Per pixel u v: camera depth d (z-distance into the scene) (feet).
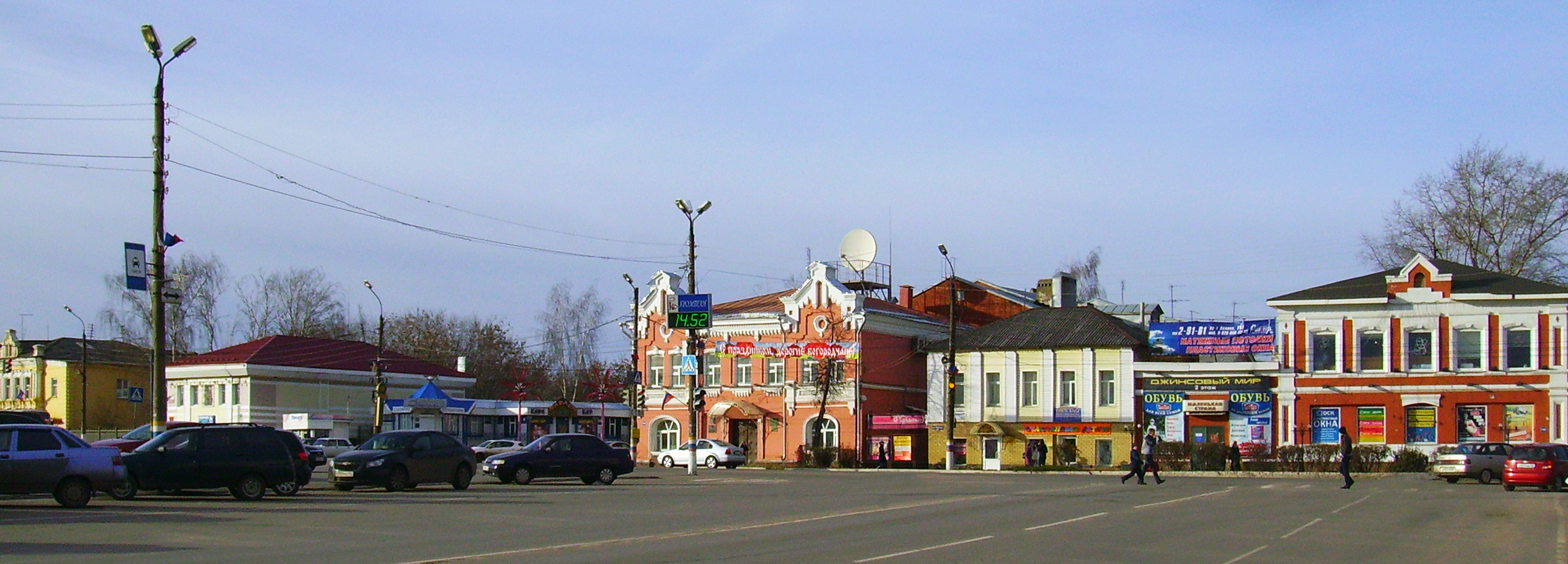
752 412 249.55
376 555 59.93
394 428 274.98
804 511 91.97
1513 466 128.16
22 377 309.63
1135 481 154.10
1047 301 283.79
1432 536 73.56
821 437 243.81
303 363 267.59
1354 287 212.64
